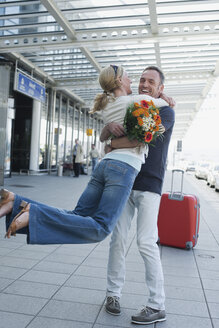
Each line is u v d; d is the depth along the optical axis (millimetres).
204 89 18953
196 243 5289
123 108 2537
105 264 4145
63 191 11938
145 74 2988
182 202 5191
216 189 16828
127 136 2451
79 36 11016
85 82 18203
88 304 2973
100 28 10562
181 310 2951
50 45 11391
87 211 2488
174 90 19328
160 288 2744
